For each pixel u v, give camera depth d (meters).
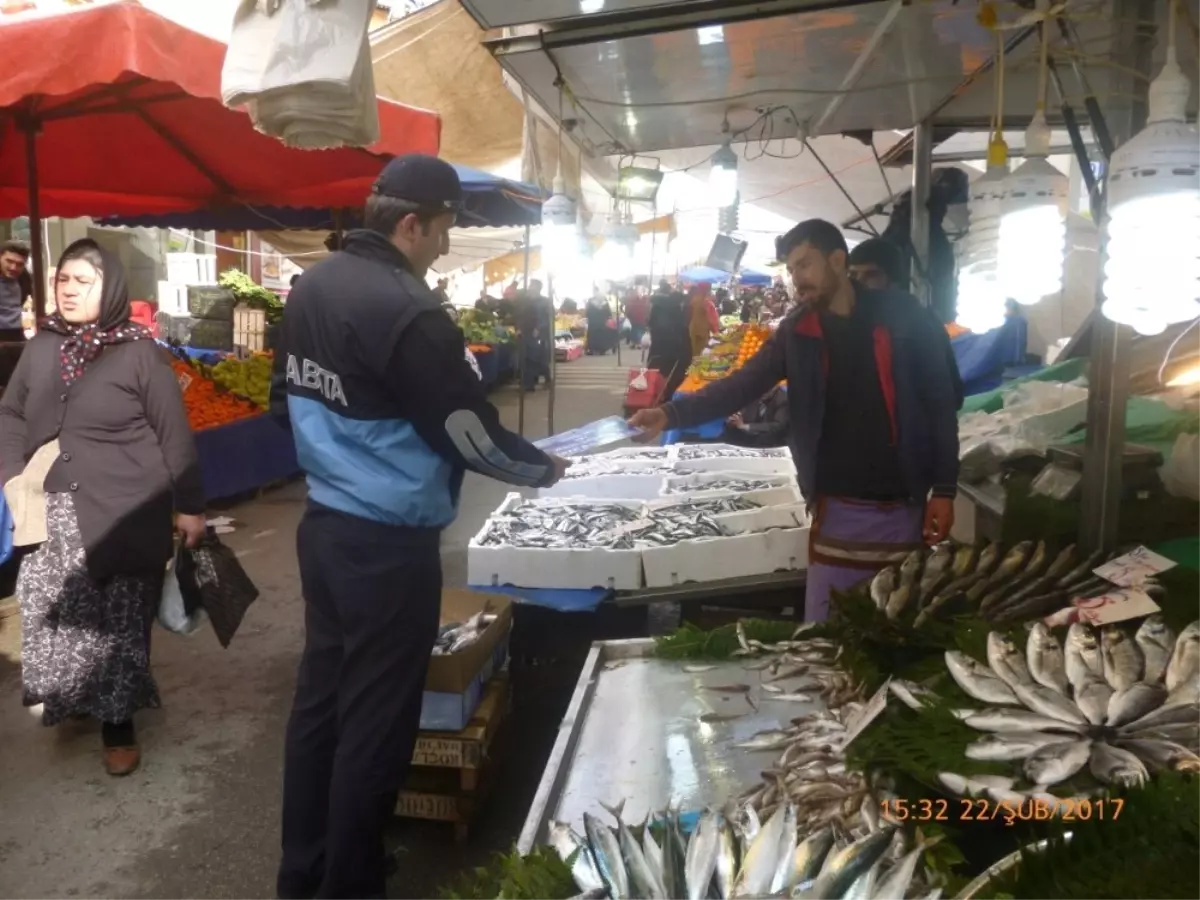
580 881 1.42
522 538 3.74
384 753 2.42
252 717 3.95
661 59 3.29
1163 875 1.22
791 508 3.87
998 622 2.08
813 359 2.90
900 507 2.92
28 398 3.36
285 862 2.63
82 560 3.33
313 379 2.38
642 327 25.20
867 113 4.48
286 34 2.12
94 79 3.19
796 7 2.80
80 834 3.11
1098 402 2.43
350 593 2.38
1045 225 1.90
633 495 4.69
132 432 3.32
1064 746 1.51
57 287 3.35
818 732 1.88
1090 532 2.48
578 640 3.97
